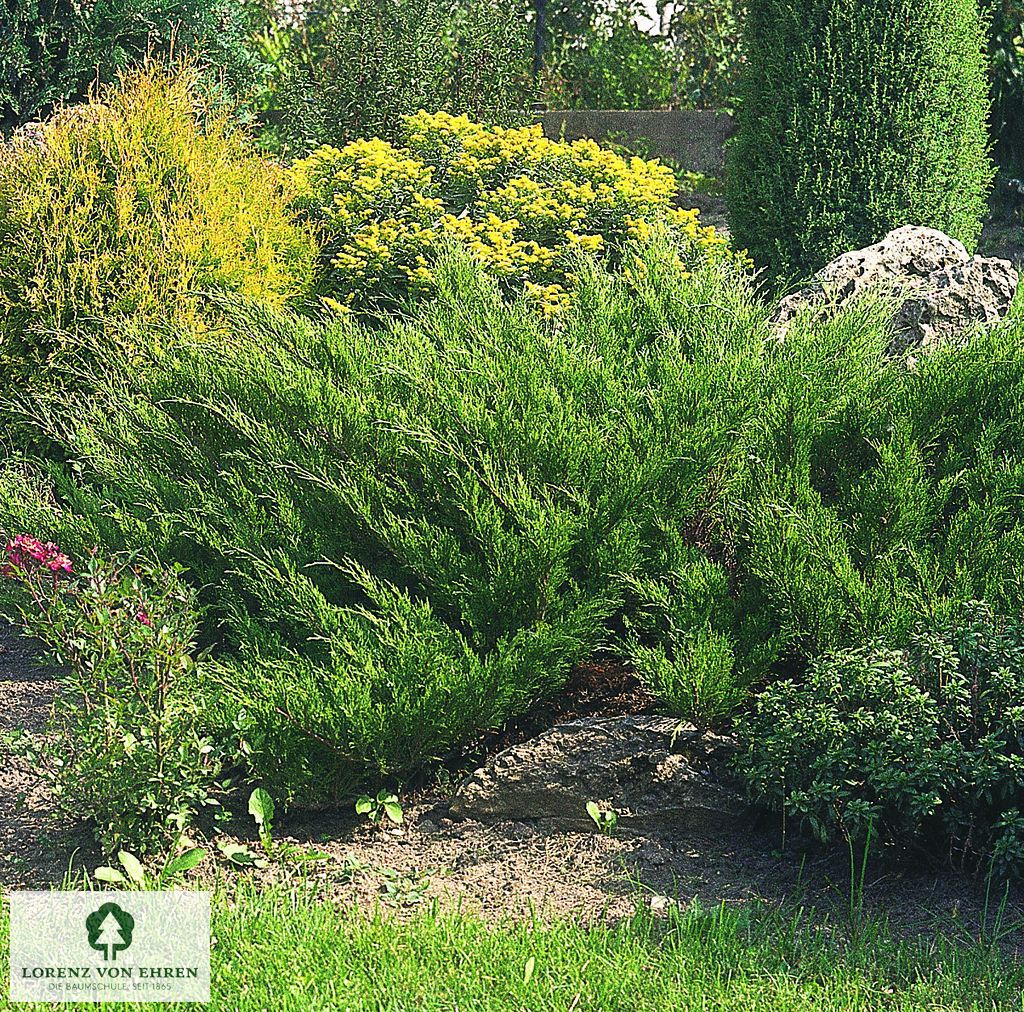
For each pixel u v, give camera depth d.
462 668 3.93
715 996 2.88
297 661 4.04
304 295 6.88
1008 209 12.45
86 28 11.62
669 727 3.93
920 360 4.66
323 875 3.56
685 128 14.84
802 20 8.94
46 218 6.09
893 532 4.15
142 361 5.27
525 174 7.98
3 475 5.32
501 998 2.88
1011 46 12.00
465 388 4.38
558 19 16.88
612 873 3.56
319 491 4.33
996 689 3.41
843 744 3.41
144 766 3.44
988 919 3.25
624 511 4.19
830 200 8.90
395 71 11.89
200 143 6.69
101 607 3.46
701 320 5.00
